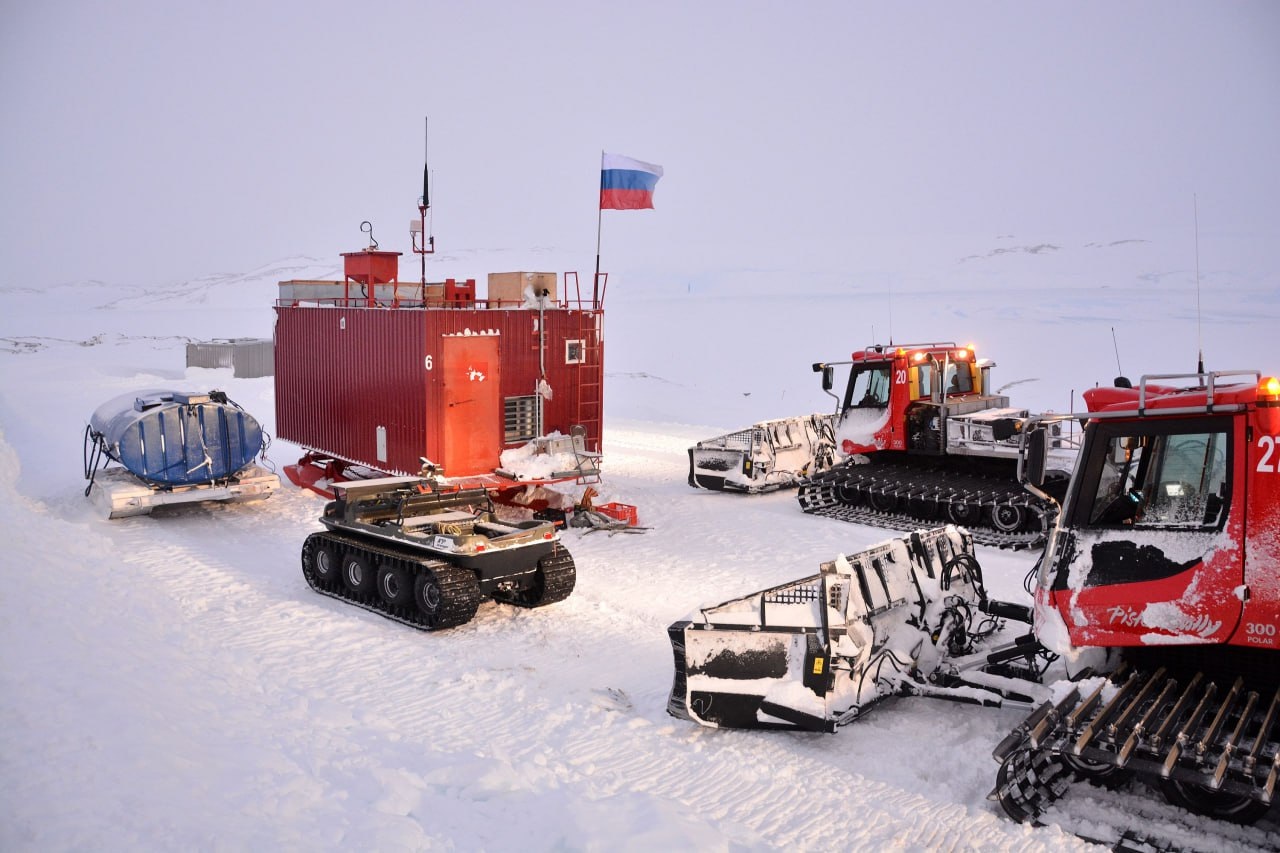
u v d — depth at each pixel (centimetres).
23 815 526
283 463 2238
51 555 1159
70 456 2192
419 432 1530
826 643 761
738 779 717
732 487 1841
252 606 1143
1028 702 791
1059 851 610
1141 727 614
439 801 637
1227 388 698
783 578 1268
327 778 657
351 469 1842
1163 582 649
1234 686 655
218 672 870
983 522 1520
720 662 789
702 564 1344
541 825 604
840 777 721
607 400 4278
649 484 1981
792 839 629
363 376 1667
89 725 648
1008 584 1221
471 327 1540
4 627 817
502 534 1116
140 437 1546
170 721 699
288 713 791
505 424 1598
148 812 550
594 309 1706
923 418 1631
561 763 738
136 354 5897
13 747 601
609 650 1008
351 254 1791
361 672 934
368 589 1139
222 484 1634
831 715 759
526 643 1028
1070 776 694
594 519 1553
